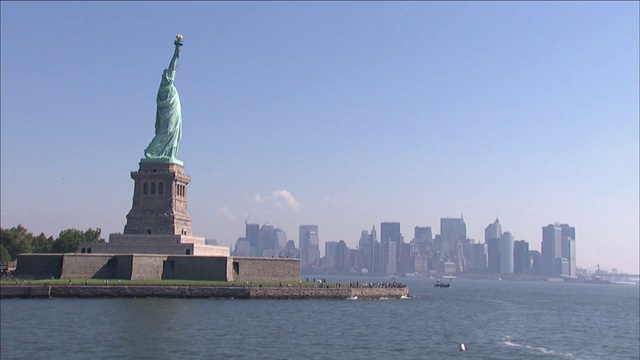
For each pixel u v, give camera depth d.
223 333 127.38
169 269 199.50
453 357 114.81
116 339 118.00
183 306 165.88
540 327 176.62
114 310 153.88
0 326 129.25
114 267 196.50
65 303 165.75
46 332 123.62
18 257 196.88
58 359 101.94
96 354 105.75
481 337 144.12
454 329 156.25
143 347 111.75
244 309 166.12
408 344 126.75
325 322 151.25
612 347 141.75
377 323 156.62
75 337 119.19
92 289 180.00
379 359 109.31
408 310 199.00
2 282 179.75
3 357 102.69
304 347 117.00
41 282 181.50
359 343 124.50
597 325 193.75
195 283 190.88
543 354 124.56
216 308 165.25
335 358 108.19
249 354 108.56
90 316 143.75
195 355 106.56
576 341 149.00
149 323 136.12
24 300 171.50
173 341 117.75
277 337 125.81
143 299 178.50
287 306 179.38
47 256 195.25
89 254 194.88
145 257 195.38
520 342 140.38
